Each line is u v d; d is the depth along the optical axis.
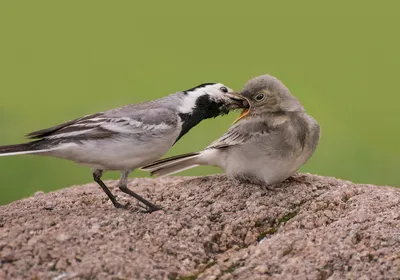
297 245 11.45
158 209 12.91
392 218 12.02
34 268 10.59
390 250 11.13
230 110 13.80
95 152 12.41
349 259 10.95
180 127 13.05
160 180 15.38
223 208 12.89
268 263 11.08
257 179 13.70
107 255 10.94
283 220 12.57
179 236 11.85
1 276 10.41
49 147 12.23
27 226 11.70
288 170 13.45
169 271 10.92
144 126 12.57
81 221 11.92
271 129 13.24
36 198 14.01
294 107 13.38
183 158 14.12
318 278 10.63
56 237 11.29
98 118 12.59
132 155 12.60
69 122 12.66
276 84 13.38
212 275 10.92
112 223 11.95
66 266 10.64
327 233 11.70
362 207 12.59
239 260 11.34
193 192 13.82
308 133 13.27
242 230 12.30
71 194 14.23
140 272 10.68
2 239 11.25
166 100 13.32
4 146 12.20
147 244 11.47
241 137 13.41
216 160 14.11
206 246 11.83
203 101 13.49
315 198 13.20
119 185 12.98
